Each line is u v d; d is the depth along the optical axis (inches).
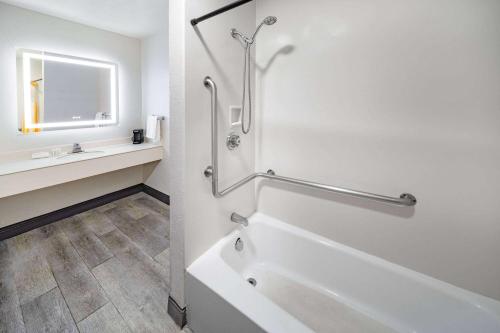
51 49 87.5
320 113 56.3
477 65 38.9
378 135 49.7
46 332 49.2
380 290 52.7
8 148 81.7
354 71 50.4
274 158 65.6
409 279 49.1
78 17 88.6
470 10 38.4
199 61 45.3
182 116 44.0
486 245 42.2
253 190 71.1
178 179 46.8
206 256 52.7
